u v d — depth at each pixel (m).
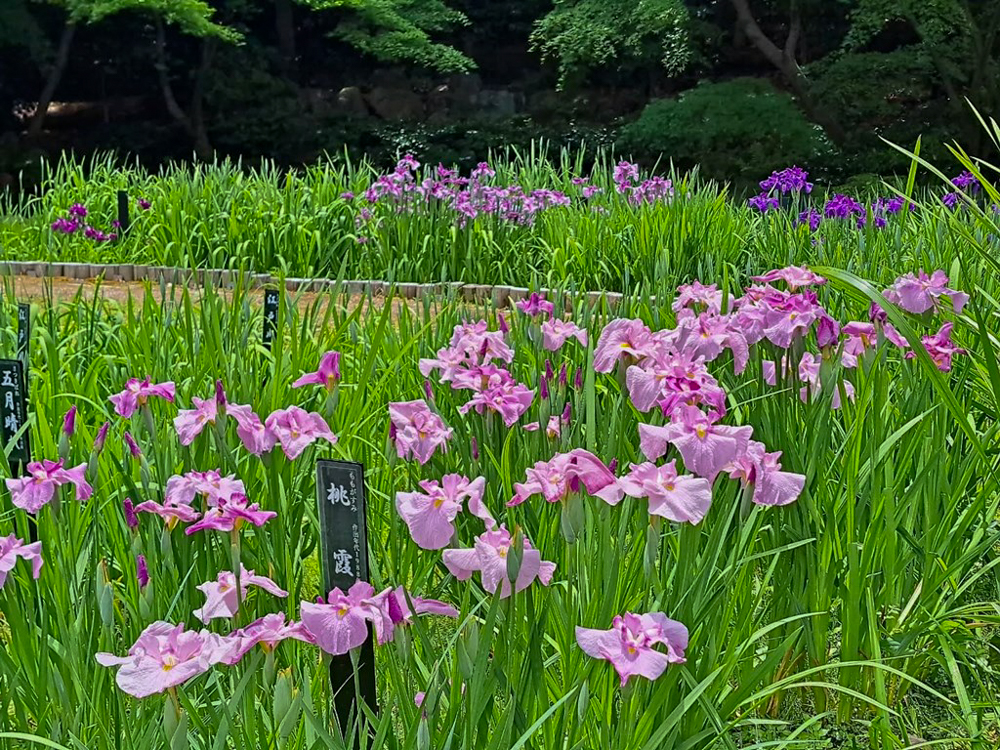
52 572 2.96
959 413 3.40
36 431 3.99
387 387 4.70
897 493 3.62
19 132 27.30
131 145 26.02
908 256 6.94
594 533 2.79
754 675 2.75
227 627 2.90
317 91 28.48
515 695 2.30
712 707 2.46
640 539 2.76
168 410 4.17
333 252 10.59
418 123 26.72
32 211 13.78
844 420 3.84
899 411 3.84
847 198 8.91
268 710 2.54
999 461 3.81
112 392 4.70
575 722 2.26
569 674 2.55
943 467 3.63
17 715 2.63
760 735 3.07
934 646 3.39
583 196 11.80
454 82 28.66
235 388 4.28
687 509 2.35
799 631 2.86
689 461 2.50
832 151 22.16
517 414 3.32
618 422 3.53
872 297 3.48
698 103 22.53
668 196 10.49
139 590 2.63
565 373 3.67
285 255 10.66
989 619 3.31
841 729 3.21
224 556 3.04
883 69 24.05
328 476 2.34
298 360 4.58
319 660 2.71
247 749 2.23
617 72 27.23
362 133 26.44
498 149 25.62
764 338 3.52
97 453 3.09
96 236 11.01
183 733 2.08
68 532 3.13
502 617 2.60
